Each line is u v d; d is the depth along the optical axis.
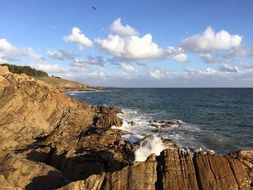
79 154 27.75
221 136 46.53
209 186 17.41
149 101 120.81
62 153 28.53
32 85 50.34
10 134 34.59
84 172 25.67
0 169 21.70
